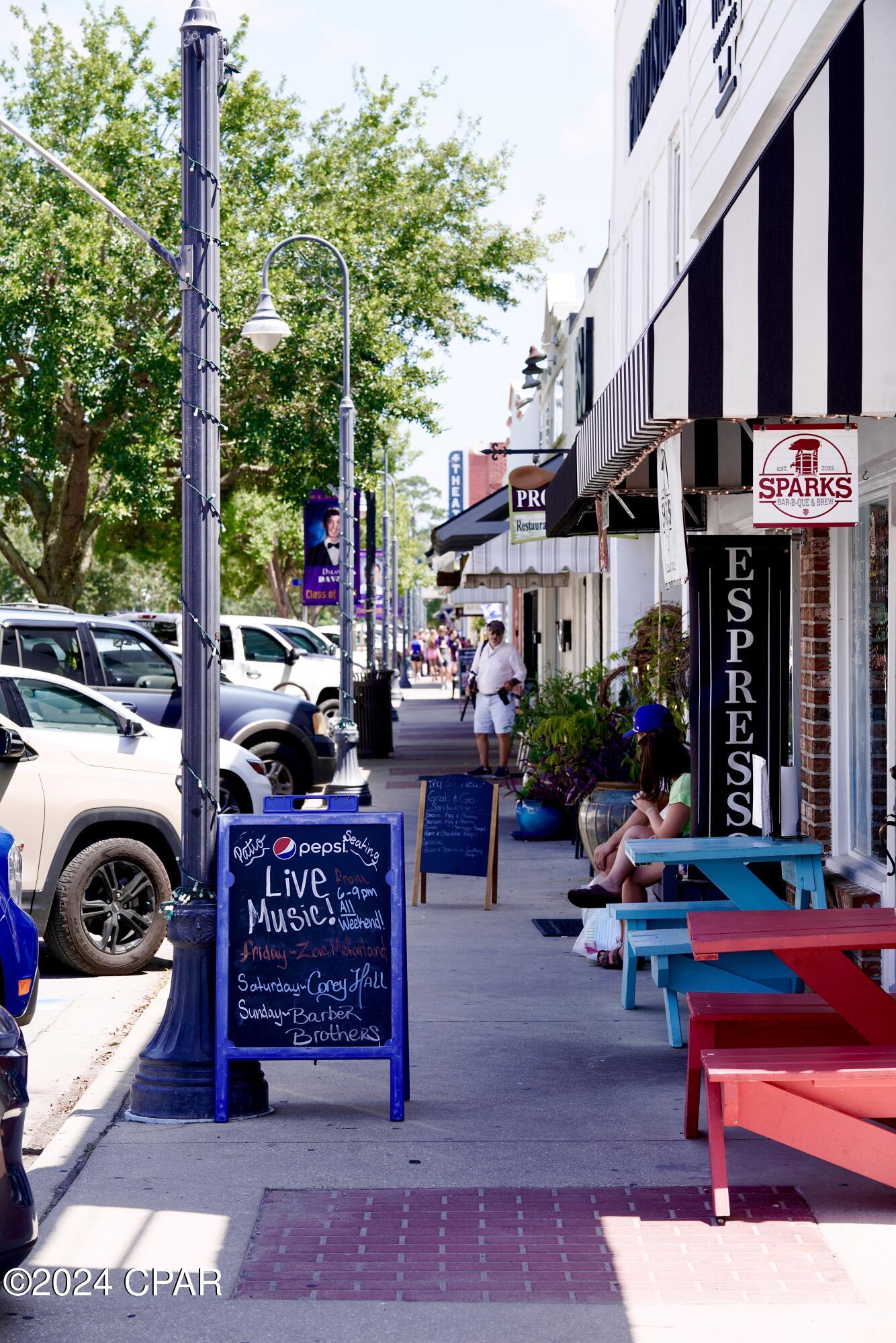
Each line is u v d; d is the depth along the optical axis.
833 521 6.15
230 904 6.51
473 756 26.66
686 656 13.33
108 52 28.09
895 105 5.71
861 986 5.68
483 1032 7.89
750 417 5.89
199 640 6.59
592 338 23.41
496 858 11.92
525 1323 4.44
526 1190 5.53
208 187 6.61
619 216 18.02
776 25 8.84
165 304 26.30
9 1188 4.20
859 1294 4.62
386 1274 4.79
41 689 10.26
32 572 30.83
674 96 13.84
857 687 8.90
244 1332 4.41
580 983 9.08
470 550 21.33
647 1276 4.77
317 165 28.81
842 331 5.74
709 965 7.57
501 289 32.22
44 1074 7.50
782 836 8.07
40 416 26.34
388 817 6.55
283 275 26.55
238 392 27.59
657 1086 6.88
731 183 10.51
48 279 25.66
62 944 9.58
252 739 17.53
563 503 11.49
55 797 9.50
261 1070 6.85
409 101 30.33
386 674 26.52
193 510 6.59
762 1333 4.36
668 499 7.27
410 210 30.17
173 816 9.98
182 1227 5.18
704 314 5.84
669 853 7.80
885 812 8.40
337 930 6.48
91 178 25.52
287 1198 5.46
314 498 25.20
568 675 16.61
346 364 19.23
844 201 5.73
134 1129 6.33
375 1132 6.23
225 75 6.69
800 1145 5.18
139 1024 8.23
